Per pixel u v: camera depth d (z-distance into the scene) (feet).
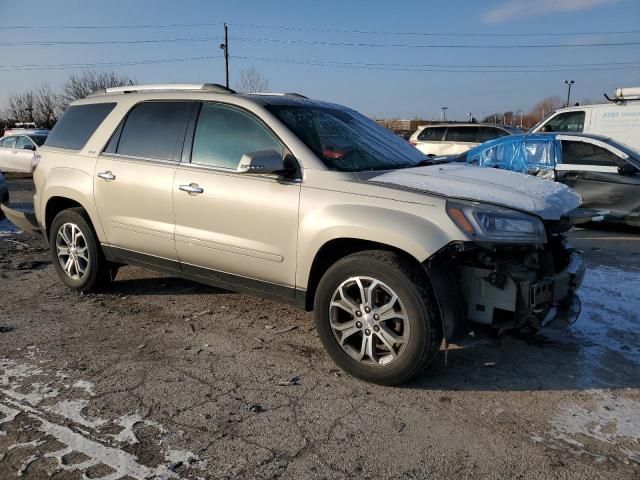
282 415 10.25
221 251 13.35
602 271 20.12
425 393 11.12
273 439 9.48
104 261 16.63
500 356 12.80
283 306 16.16
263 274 12.84
